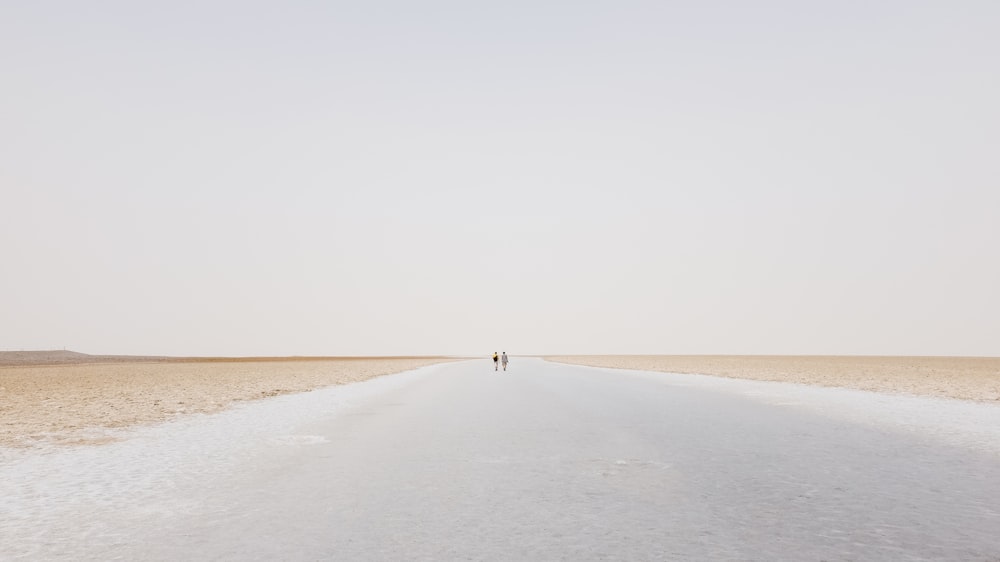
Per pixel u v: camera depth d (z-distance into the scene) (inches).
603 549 202.7
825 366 2258.9
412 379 1552.7
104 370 2353.6
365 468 354.3
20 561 197.8
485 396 931.3
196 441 468.8
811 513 247.1
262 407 757.9
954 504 261.1
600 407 732.7
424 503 270.1
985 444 428.5
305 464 369.1
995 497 273.7
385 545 209.9
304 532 226.5
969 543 207.3
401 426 555.8
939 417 592.7
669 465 356.5
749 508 255.9
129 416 653.3
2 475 342.3
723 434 488.4
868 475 323.6
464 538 217.2
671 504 263.9
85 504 273.7
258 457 394.9
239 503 273.0
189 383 1332.4
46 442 468.4
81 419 624.1
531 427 542.6
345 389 1129.4
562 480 316.5
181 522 242.7
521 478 322.7
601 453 400.5
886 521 234.8
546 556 196.1
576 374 1814.7
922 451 399.9
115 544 215.2
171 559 198.1
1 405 789.2
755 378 1411.2
